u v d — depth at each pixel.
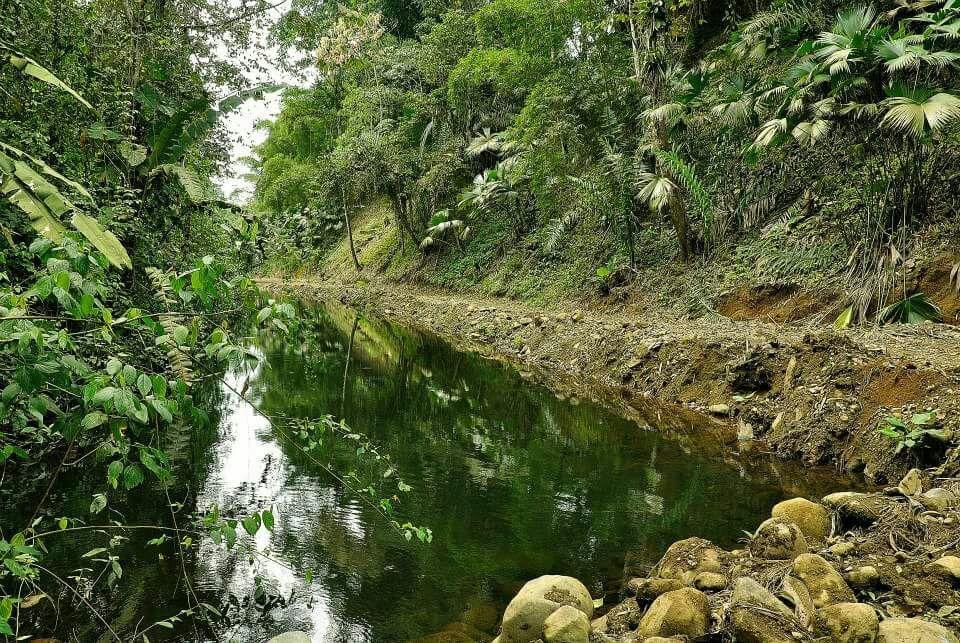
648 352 8.45
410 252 25.61
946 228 7.41
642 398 7.73
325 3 8.95
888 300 7.30
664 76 11.44
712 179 11.98
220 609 3.07
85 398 2.01
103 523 4.00
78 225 2.73
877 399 5.08
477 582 3.33
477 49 19.88
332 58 7.85
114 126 7.36
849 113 7.50
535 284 16.00
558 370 10.05
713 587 2.72
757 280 9.66
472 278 19.69
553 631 2.34
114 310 5.14
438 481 4.98
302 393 8.34
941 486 3.68
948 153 7.85
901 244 7.39
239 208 8.30
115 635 2.79
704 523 4.01
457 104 22.41
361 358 11.55
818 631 2.19
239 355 2.33
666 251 12.48
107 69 7.16
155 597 3.19
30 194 2.83
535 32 14.42
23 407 2.62
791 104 7.89
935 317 6.71
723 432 6.10
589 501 4.48
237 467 5.18
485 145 21.67
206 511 4.22
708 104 11.36
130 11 7.76
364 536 3.91
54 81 3.64
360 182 23.75
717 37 14.21
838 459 4.98
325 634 2.87
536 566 3.50
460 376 9.89
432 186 22.52
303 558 3.61
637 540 3.80
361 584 3.32
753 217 11.02
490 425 6.89
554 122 13.20
